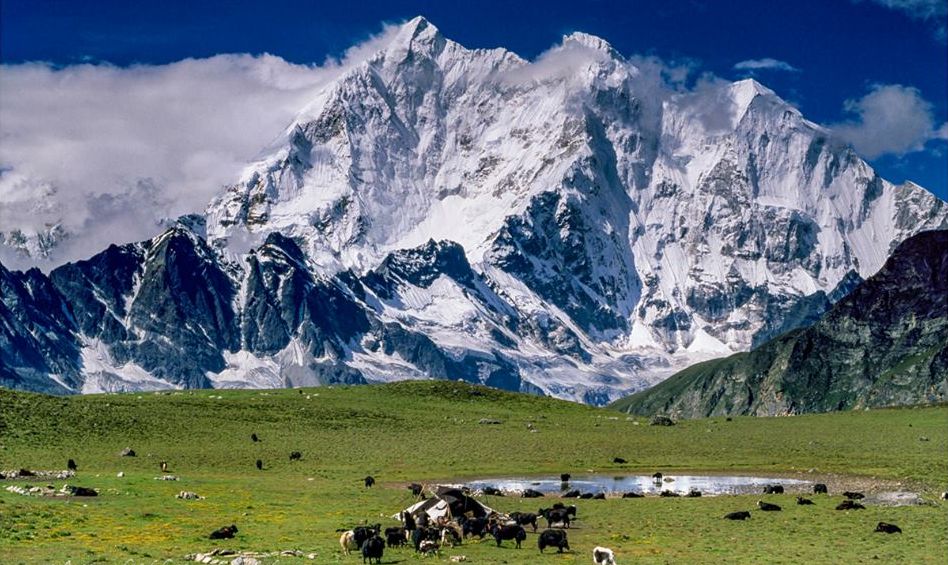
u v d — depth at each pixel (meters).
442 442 191.50
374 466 162.75
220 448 173.75
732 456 181.50
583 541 95.00
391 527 95.50
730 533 99.25
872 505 118.94
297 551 85.31
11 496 109.81
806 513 112.56
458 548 91.69
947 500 122.62
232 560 80.06
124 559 79.50
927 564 82.81
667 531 100.75
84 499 111.31
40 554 81.38
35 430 171.62
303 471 153.75
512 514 102.31
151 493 118.25
